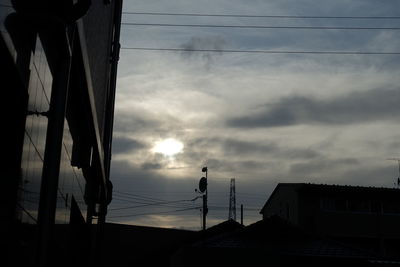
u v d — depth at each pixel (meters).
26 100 6.26
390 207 37.69
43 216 7.14
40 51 6.97
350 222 37.19
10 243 5.89
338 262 26.61
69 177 11.20
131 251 42.22
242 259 26.34
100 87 16.17
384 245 37.16
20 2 6.11
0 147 6.10
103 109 18.14
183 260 26.95
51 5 6.44
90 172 16.17
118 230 42.62
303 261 26.41
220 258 26.45
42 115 7.35
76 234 15.29
